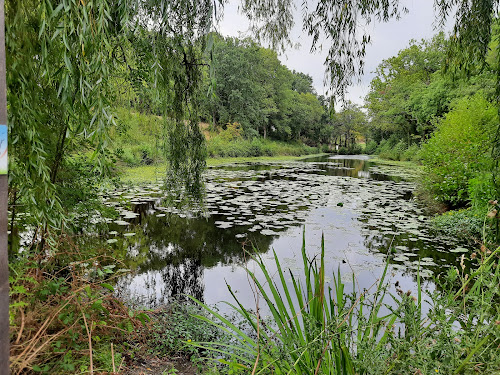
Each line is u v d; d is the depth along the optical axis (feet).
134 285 10.87
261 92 92.43
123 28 5.56
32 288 5.91
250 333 8.03
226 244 15.48
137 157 38.34
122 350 6.48
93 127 5.12
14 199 7.34
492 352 2.66
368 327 3.51
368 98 79.10
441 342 2.87
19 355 4.60
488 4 8.80
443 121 25.68
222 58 79.92
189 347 7.16
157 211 21.07
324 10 8.58
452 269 3.34
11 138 4.74
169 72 10.14
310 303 3.71
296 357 3.69
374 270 12.31
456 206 22.29
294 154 108.47
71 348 5.56
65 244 8.86
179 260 13.43
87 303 6.41
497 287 2.84
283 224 19.01
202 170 12.96
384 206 24.40
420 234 17.08
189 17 8.89
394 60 72.23
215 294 10.46
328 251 14.49
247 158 79.56
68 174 9.69
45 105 6.34
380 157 88.28
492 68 9.81
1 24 2.68
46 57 4.51
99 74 4.95
